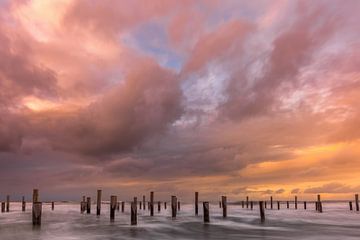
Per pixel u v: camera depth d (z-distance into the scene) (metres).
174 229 32.72
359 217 50.47
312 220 44.16
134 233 29.58
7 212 64.06
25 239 25.94
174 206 45.75
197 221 41.19
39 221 34.00
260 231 31.50
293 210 80.81
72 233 29.47
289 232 30.78
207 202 39.28
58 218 46.50
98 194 51.06
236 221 41.78
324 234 29.34
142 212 66.56
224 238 27.05
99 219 44.75
